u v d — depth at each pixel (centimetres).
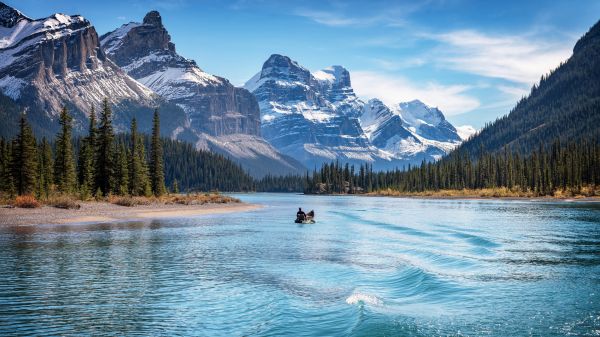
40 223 5741
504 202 15650
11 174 8800
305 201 18025
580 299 2250
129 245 4000
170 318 1923
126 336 1702
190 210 9338
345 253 3753
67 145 10069
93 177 10506
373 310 2005
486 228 5881
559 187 18000
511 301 2203
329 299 2225
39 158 11106
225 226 6162
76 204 7675
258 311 2017
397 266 3134
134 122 12512
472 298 2261
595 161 17762
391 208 12000
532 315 1977
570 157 18725
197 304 2136
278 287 2492
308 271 2950
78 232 4878
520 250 3875
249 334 1719
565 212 9331
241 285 2531
